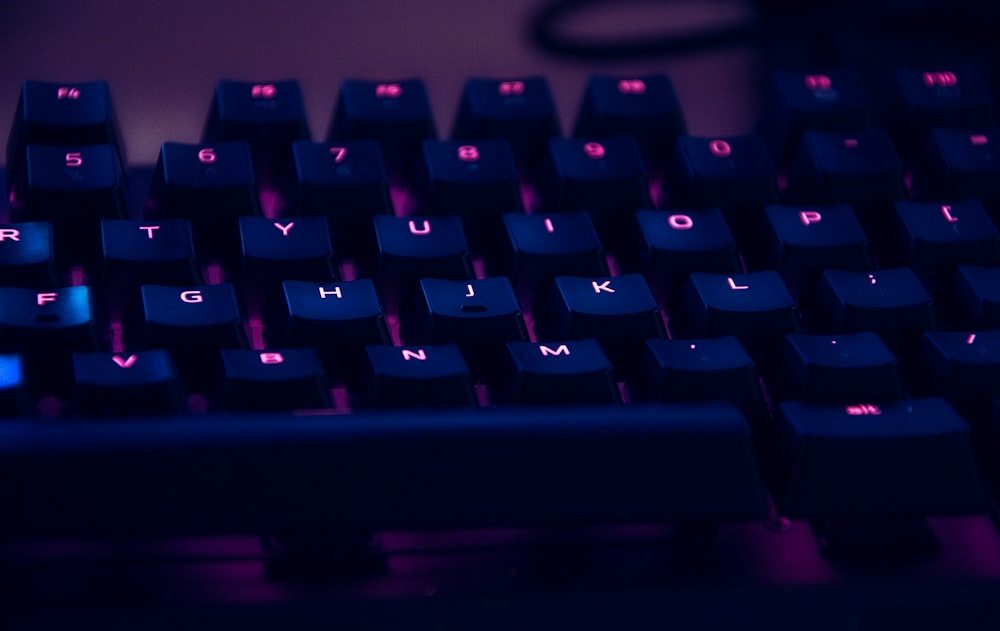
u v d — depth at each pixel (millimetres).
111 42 366
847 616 307
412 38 377
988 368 325
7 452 290
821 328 335
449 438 300
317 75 367
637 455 305
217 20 374
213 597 297
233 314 314
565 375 314
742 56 385
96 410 301
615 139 348
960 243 342
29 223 319
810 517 311
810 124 359
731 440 307
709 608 305
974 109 364
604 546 308
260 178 343
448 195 337
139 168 347
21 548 299
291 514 295
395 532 307
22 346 306
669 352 321
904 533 314
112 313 319
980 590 311
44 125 334
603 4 390
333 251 328
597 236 336
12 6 367
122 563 298
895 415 318
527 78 358
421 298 323
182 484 293
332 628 298
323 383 310
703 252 335
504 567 305
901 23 394
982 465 324
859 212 350
